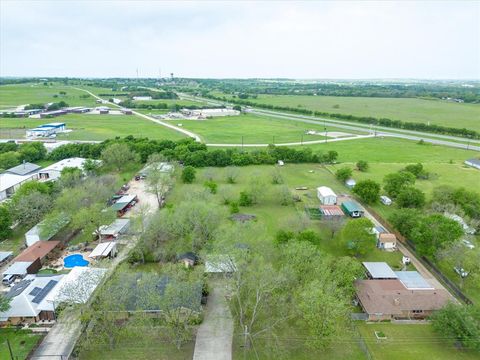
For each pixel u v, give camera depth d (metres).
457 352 46.97
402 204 90.88
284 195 95.19
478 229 78.88
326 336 45.91
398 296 55.06
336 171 126.50
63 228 81.56
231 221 83.50
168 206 88.75
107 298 49.72
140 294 52.38
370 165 133.88
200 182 114.69
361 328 51.25
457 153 153.38
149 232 70.06
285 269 52.59
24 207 81.25
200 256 64.75
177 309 49.19
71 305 50.12
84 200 86.88
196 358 45.66
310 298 46.66
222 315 53.53
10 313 51.22
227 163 135.00
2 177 110.88
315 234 68.56
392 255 71.50
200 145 143.88
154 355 46.12
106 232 76.69
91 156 141.75
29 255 66.81
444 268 65.94
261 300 53.94
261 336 49.38
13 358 45.25
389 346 47.94
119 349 47.16
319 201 99.56
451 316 48.78
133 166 133.50
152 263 68.19
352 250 68.75
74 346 47.12
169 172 108.38
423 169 124.44
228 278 56.00
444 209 85.50
